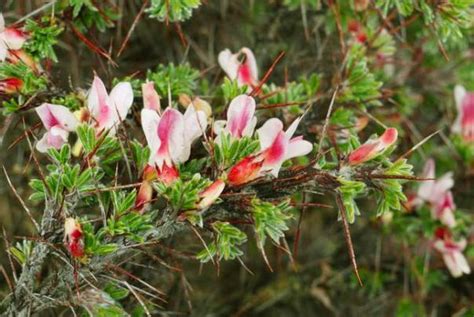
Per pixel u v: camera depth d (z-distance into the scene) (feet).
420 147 1.98
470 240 1.94
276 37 1.96
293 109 1.68
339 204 1.44
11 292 1.54
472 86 2.01
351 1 1.81
